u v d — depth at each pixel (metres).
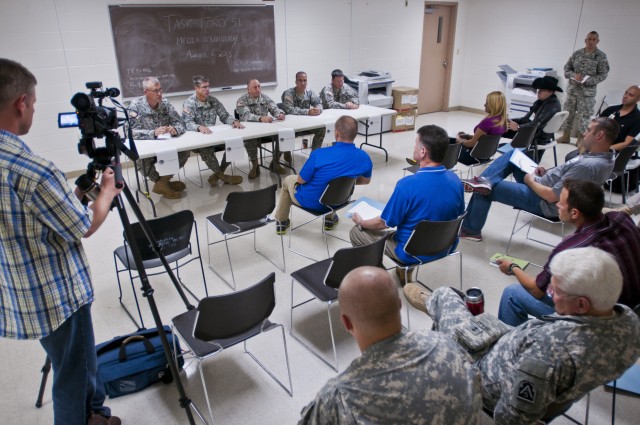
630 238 1.81
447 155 4.05
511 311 2.21
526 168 3.25
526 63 7.73
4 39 4.44
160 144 4.05
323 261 2.60
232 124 4.75
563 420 2.00
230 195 2.87
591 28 6.73
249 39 6.01
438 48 8.43
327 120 5.02
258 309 1.95
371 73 6.91
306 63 6.68
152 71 5.39
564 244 1.94
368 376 1.01
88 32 4.87
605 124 2.80
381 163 5.70
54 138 4.97
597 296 1.28
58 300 1.43
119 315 2.75
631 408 2.05
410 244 2.45
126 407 2.09
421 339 1.07
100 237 3.79
